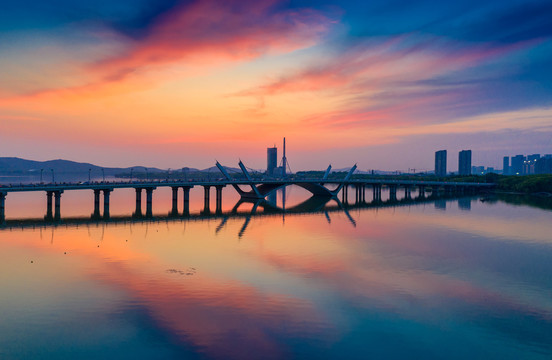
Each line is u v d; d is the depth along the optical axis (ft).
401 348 130.72
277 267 221.25
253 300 169.68
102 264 221.05
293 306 163.94
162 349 128.26
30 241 276.82
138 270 210.59
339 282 195.83
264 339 135.64
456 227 371.35
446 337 138.51
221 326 144.66
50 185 433.48
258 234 323.78
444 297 176.35
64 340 132.98
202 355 125.18
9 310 155.33
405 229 357.41
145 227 346.95
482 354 127.54
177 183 520.01
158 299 168.96
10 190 393.91
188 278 198.08
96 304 162.30
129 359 122.42
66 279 192.95
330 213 476.13
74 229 328.29
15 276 196.65
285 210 515.09
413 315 156.56
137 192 493.77
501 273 214.48
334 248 272.72
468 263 234.99
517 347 132.26
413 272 215.10
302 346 131.34
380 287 189.06
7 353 124.57
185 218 408.46
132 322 146.61
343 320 151.12
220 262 230.27
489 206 567.18
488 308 164.35
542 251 268.00
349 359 123.75
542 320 152.87
